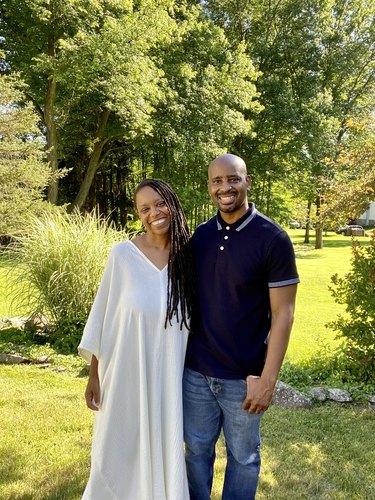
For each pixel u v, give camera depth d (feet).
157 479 5.90
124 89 39.06
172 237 5.99
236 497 6.05
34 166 32.40
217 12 58.18
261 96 57.82
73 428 10.01
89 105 45.50
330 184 16.30
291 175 60.95
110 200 62.85
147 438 5.92
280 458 8.98
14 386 12.49
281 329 5.50
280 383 12.23
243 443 5.90
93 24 37.91
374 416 11.12
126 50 38.27
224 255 5.70
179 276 5.90
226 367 5.78
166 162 54.85
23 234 20.31
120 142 56.03
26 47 42.45
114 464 6.09
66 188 57.57
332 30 61.82
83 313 16.30
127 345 6.00
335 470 8.57
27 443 9.30
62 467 8.41
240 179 5.66
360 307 13.66
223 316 5.73
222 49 50.19
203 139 47.32
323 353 16.37
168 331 5.93
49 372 13.80
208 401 6.03
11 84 31.01
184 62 47.24
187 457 6.24
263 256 5.51
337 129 57.88
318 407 11.63
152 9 40.42
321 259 54.49
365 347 13.52
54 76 37.70
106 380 6.21
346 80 65.51
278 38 59.36
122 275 6.14
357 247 13.92
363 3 61.82
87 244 16.60
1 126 30.83
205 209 54.13
